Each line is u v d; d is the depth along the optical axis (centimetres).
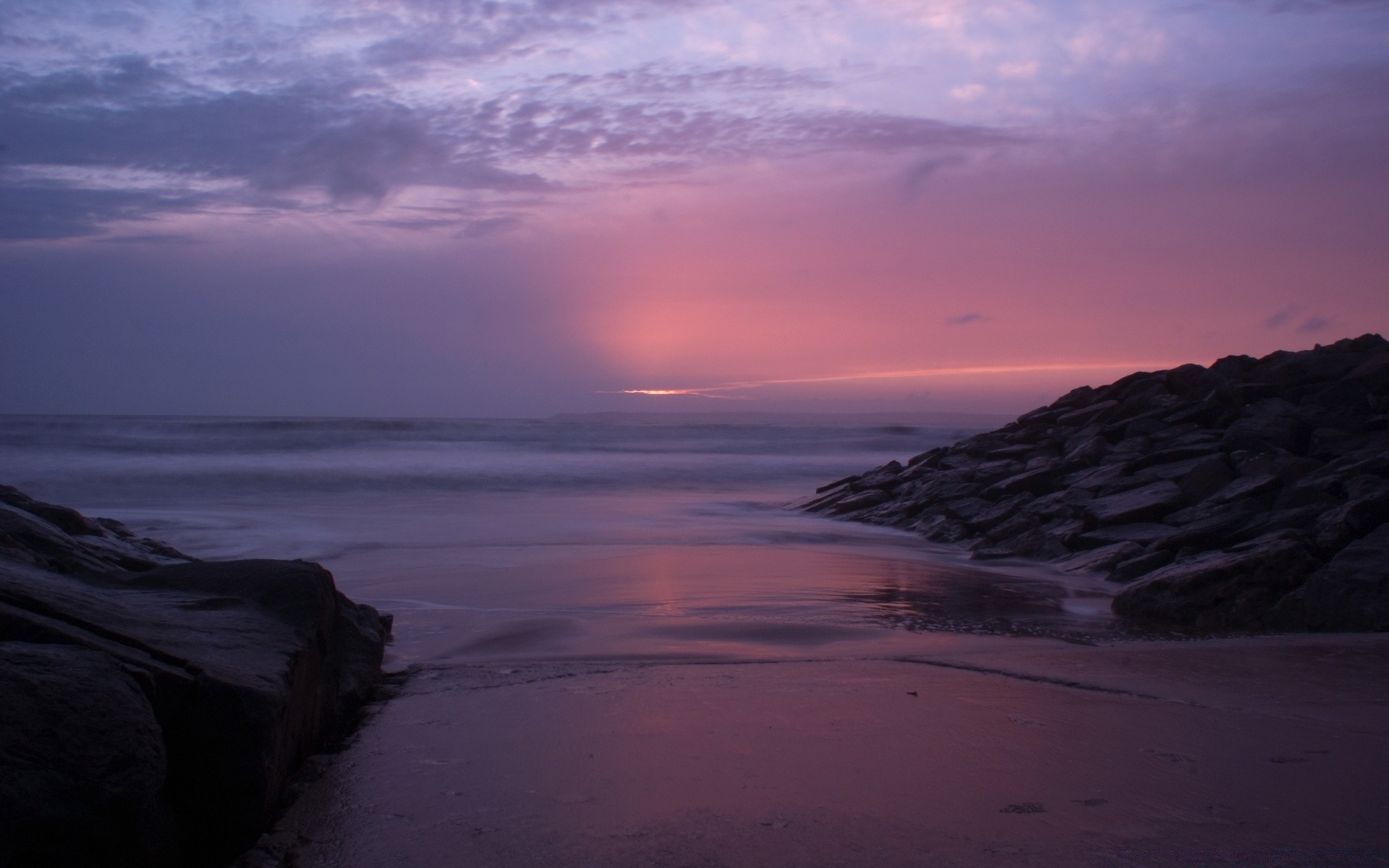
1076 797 400
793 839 356
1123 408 1969
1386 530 963
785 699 577
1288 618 887
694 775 432
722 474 3188
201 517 1778
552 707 564
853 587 1103
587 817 384
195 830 360
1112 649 748
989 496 1730
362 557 1320
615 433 6912
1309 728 510
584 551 1398
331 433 4684
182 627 436
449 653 739
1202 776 427
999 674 653
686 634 816
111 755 311
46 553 546
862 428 9269
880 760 453
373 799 411
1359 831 362
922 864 332
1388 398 1524
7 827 281
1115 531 1330
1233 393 1728
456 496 2416
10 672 312
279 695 396
